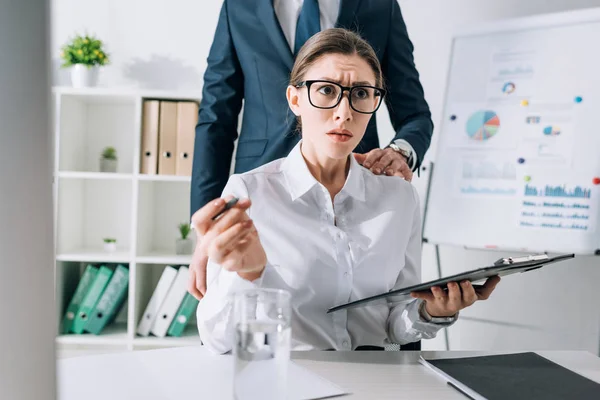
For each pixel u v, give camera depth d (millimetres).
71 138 2412
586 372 826
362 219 1104
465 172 2143
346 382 752
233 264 799
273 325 574
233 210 769
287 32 1614
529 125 2061
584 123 1979
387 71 1694
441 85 2424
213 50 1654
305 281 1045
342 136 991
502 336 2393
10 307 270
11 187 267
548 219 1990
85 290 2338
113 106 2551
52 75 275
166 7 2498
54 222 284
